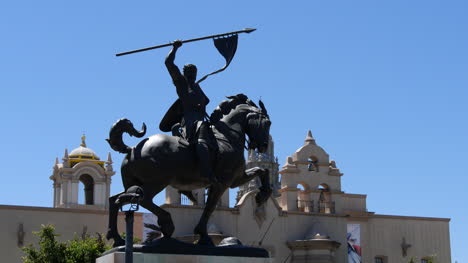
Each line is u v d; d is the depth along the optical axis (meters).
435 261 59.62
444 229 63.00
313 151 58.06
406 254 60.59
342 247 56.38
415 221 61.84
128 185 14.09
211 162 14.19
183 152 14.03
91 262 38.75
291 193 56.41
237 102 15.41
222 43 15.23
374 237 59.78
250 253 14.05
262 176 15.39
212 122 14.80
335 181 58.06
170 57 14.66
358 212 59.44
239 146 14.77
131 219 12.55
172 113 15.11
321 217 56.25
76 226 49.78
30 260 39.12
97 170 63.62
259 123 15.04
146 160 13.77
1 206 48.28
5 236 48.16
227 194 53.03
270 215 54.22
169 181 13.97
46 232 39.56
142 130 14.35
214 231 50.34
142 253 13.38
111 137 14.02
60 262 38.47
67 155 64.19
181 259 13.55
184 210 50.19
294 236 54.91
